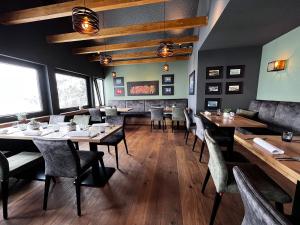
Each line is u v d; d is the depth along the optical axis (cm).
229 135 265
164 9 334
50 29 357
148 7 325
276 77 333
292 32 288
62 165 154
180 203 171
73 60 453
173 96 653
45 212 161
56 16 240
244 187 67
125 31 317
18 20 246
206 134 155
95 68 598
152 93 666
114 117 296
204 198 178
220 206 166
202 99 429
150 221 148
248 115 361
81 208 166
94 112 479
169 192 190
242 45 380
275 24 262
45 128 230
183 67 633
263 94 379
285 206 162
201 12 319
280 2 194
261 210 54
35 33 321
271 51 349
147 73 659
